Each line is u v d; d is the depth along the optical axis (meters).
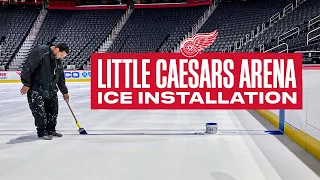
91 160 3.56
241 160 3.52
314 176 2.96
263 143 4.37
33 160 3.57
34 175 3.05
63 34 29.53
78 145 4.32
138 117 7.39
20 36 28.92
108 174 3.07
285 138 4.70
